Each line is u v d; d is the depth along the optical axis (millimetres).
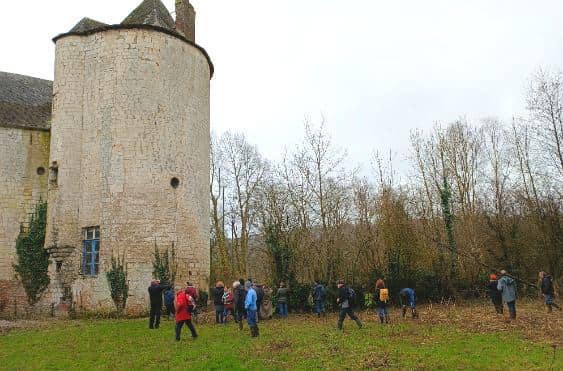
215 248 38938
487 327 14836
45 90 26844
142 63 21688
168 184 21281
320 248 26609
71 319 19672
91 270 20688
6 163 23328
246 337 13578
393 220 25875
